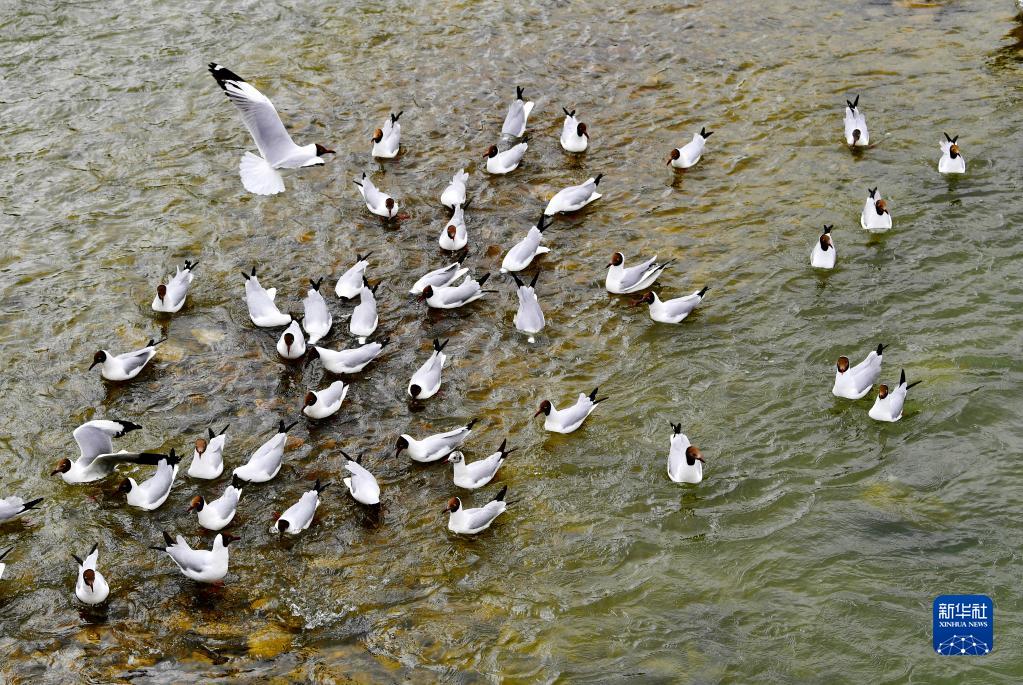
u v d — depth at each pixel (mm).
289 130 28969
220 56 32531
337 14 34906
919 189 26156
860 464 19266
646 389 20984
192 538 17922
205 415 20438
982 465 19125
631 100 30219
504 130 28484
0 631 16250
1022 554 17406
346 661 15758
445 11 35094
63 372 21406
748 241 24781
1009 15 33969
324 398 20188
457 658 15836
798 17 34344
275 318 22469
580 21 34406
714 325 22500
